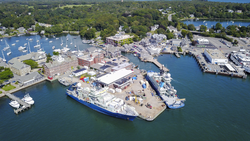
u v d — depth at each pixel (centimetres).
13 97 15200
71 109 13888
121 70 19012
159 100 14538
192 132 11369
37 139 10800
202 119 12519
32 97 15500
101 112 13362
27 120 12538
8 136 11050
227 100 14788
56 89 16912
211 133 11250
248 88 16925
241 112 13238
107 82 16300
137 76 19200
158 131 11494
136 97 14362
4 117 12850
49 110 13712
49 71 18600
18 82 17875
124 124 12256
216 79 18838
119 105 12688
